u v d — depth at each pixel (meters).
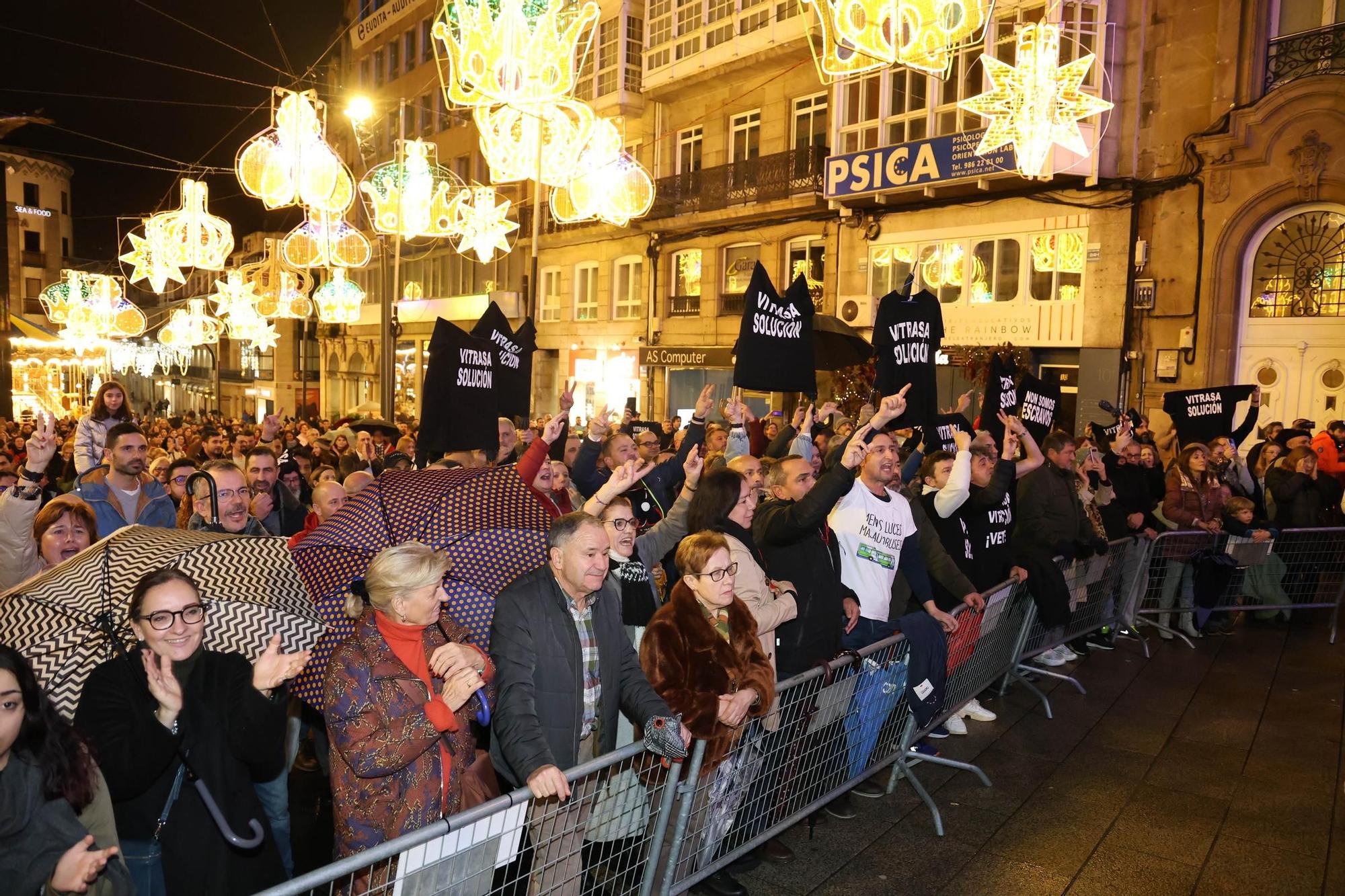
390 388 17.86
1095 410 15.76
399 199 17.34
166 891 2.94
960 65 16.98
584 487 6.32
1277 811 5.04
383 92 40.81
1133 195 15.30
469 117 34.16
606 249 26.73
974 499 6.23
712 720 3.51
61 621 2.99
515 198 31.05
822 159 19.77
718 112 23.06
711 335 23.14
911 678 4.86
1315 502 9.11
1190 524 8.66
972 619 5.70
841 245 19.73
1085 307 15.88
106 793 2.72
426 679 3.05
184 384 64.88
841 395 14.48
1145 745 5.96
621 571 4.29
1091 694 6.98
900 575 5.64
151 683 2.87
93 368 39.03
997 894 4.18
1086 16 15.23
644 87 24.59
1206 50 14.66
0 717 2.42
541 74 10.80
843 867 4.41
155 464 8.17
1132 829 4.83
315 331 48.81
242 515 5.14
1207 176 14.61
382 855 2.43
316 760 5.66
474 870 2.73
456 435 5.98
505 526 3.82
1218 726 6.31
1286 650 8.23
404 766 2.91
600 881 3.71
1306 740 6.05
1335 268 13.76
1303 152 13.64
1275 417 14.35
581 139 14.69
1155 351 15.30
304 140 11.74
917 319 6.33
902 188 17.47
